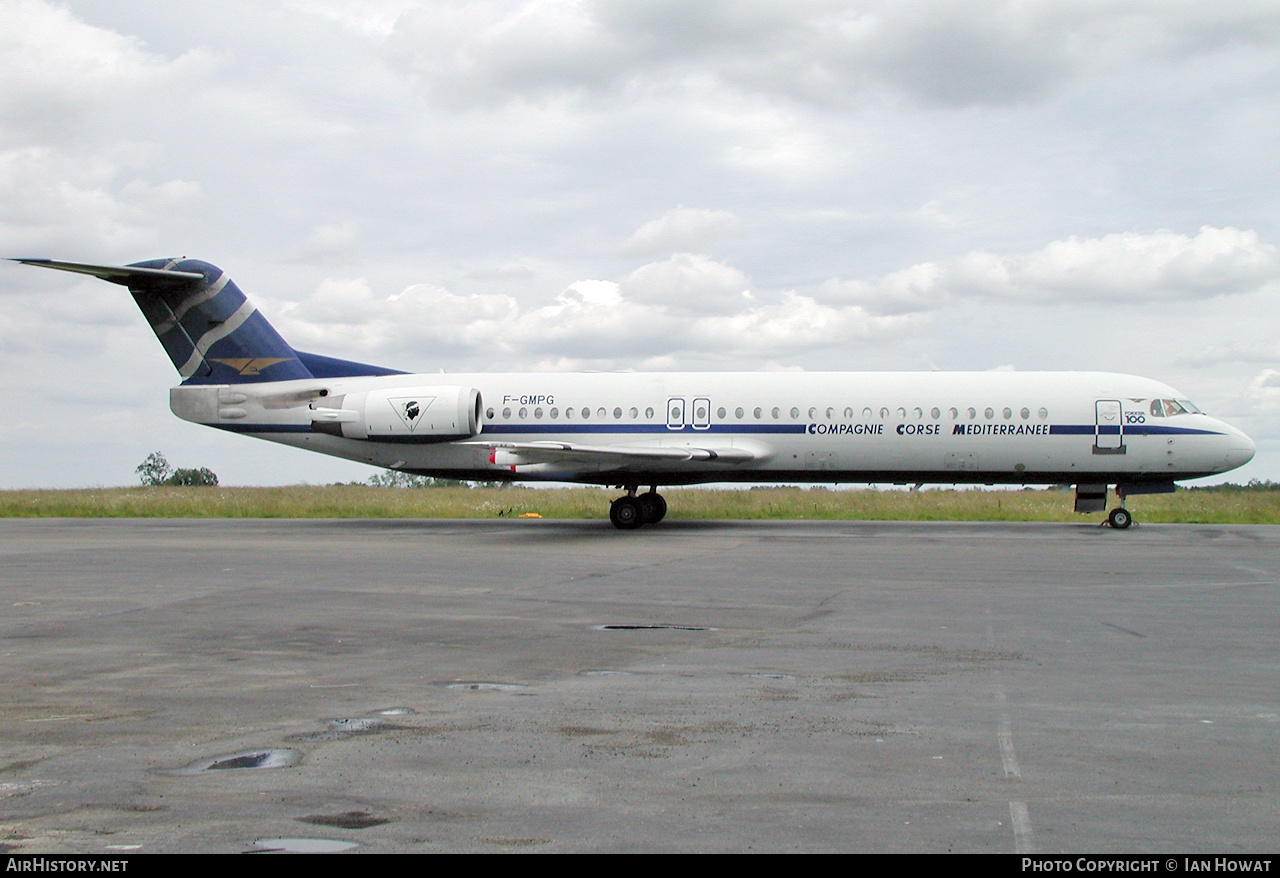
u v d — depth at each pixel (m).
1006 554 20.12
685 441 27.92
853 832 5.24
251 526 30.11
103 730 7.19
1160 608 13.06
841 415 27.25
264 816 5.46
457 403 27.67
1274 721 7.40
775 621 12.07
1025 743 6.82
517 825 5.34
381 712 7.69
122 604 13.57
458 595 14.40
